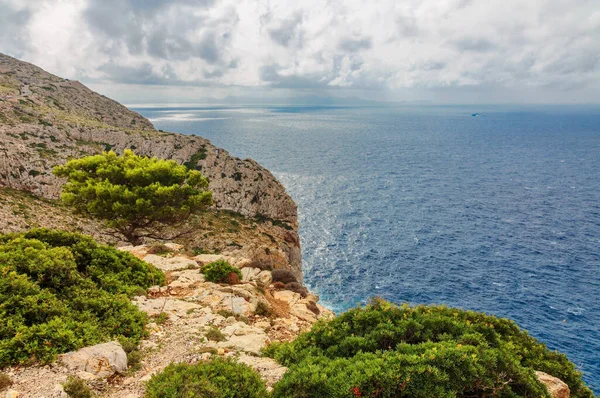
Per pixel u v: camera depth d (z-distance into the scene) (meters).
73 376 8.05
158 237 32.41
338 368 7.64
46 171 64.12
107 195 27.72
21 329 8.88
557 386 9.12
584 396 9.84
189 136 96.94
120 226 28.44
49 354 8.53
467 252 99.12
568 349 59.81
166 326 12.01
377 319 10.02
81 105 125.00
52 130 77.88
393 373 7.04
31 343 8.52
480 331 10.05
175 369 7.67
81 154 75.44
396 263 92.56
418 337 9.20
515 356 9.78
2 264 11.16
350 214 135.25
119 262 15.36
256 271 21.17
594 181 191.38
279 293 18.92
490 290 78.75
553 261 93.06
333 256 97.56
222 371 7.73
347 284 81.94
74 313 10.63
